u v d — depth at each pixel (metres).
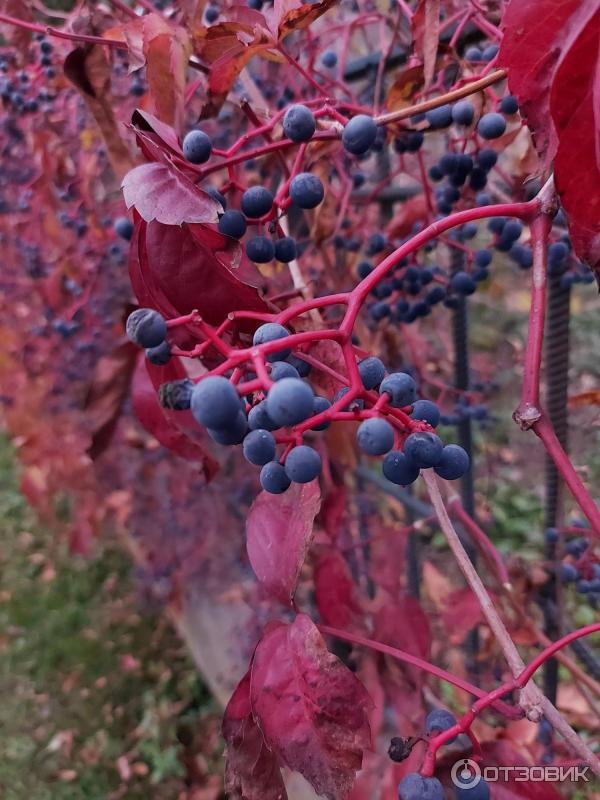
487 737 0.26
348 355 0.12
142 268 0.15
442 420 0.33
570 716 0.40
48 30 0.20
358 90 0.38
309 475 0.11
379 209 0.36
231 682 0.44
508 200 0.28
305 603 0.40
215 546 0.49
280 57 0.18
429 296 0.26
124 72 0.28
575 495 0.13
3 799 0.46
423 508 0.36
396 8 0.27
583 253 0.12
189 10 0.19
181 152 0.16
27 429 0.52
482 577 0.41
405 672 0.24
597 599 0.29
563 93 0.11
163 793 0.45
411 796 0.12
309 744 0.14
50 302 0.44
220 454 0.46
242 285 0.14
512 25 0.12
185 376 0.18
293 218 0.32
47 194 0.36
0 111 0.38
